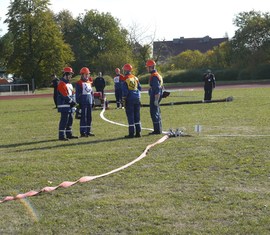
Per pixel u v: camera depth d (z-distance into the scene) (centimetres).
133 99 1359
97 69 7988
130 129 1370
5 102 3750
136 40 8938
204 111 2114
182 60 8425
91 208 704
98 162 1015
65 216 674
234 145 1152
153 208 693
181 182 827
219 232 598
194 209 683
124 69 1381
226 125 1575
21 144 1342
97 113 2222
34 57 7381
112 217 662
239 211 670
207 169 913
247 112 1992
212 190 772
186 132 1422
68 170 950
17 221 662
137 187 805
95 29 9550
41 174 921
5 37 8175
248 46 7538
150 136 1391
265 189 770
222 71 7031
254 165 931
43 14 7319
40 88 7231
